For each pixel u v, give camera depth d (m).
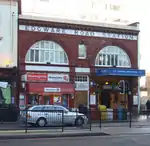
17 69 33.62
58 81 35.69
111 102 38.84
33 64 34.62
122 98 39.44
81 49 37.34
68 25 36.38
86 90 37.00
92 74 37.47
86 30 37.38
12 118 25.78
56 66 35.69
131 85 39.88
